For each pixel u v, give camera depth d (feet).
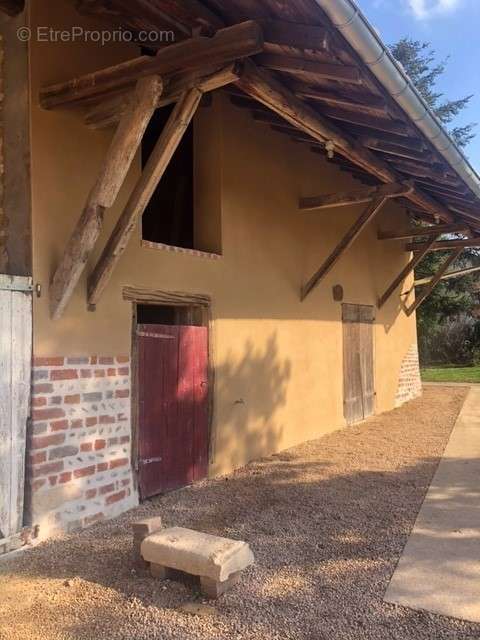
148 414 17.16
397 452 24.22
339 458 23.07
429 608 10.55
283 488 18.66
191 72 12.45
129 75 12.65
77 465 14.51
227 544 11.32
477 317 81.30
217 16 11.92
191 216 22.74
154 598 10.75
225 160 21.01
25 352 13.32
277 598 10.85
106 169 12.93
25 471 13.30
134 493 16.44
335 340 29.58
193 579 11.45
